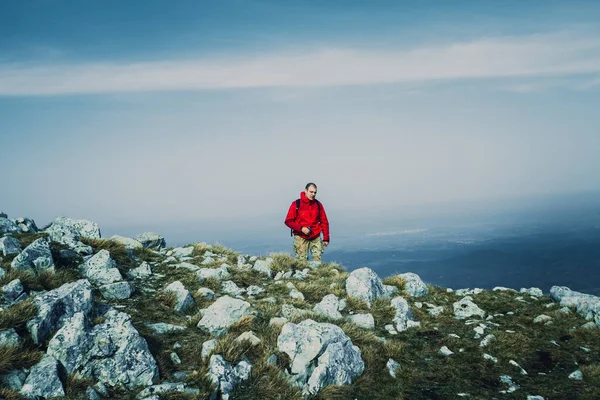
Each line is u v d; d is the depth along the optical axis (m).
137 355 3.01
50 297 3.39
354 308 4.56
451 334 4.19
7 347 2.81
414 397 3.22
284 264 5.94
